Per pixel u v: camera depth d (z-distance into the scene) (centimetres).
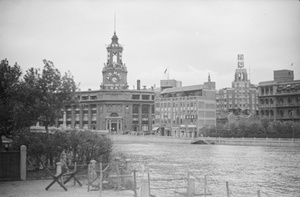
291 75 19662
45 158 5866
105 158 6612
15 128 5750
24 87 5753
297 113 17600
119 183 4238
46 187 4038
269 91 18638
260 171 7294
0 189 4041
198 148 14612
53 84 6066
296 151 12419
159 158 10131
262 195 4809
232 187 5356
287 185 5634
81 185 4262
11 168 4612
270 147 14512
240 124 17525
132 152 12525
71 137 5944
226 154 11462
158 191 4500
